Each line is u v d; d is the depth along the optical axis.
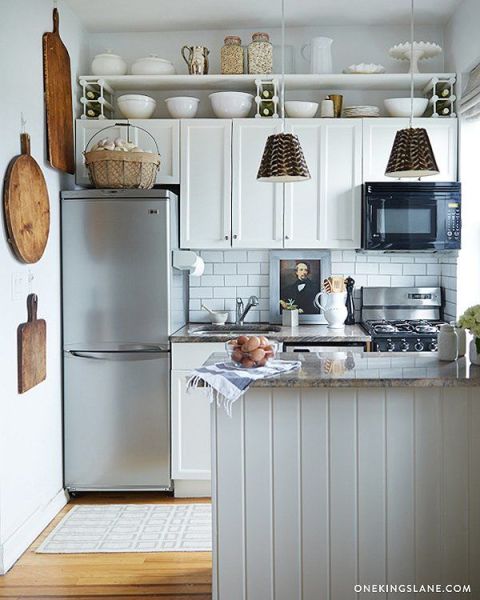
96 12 4.28
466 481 2.62
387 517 2.63
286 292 4.68
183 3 4.14
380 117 4.45
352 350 4.02
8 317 3.22
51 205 3.87
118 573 3.11
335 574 2.65
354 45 4.59
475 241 4.25
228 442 2.63
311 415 2.62
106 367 4.02
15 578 3.07
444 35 4.55
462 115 4.18
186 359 3.99
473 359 2.79
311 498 2.64
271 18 4.40
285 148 2.83
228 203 4.31
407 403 2.62
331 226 4.30
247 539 2.64
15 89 3.33
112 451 4.04
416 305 4.64
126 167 3.95
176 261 4.08
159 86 4.54
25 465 3.43
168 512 3.84
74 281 4.01
